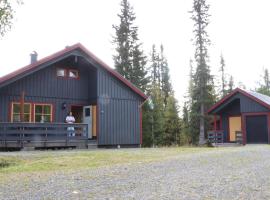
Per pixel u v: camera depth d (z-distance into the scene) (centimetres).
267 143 2811
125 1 4106
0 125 1794
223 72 5931
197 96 3759
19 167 1113
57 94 2139
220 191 679
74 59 2206
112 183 768
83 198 625
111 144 2211
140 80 4031
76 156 1370
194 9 3759
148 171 942
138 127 2367
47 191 688
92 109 2223
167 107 4434
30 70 1981
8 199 623
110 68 2231
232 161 1162
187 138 4284
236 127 3089
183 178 826
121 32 4059
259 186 728
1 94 1934
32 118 2028
